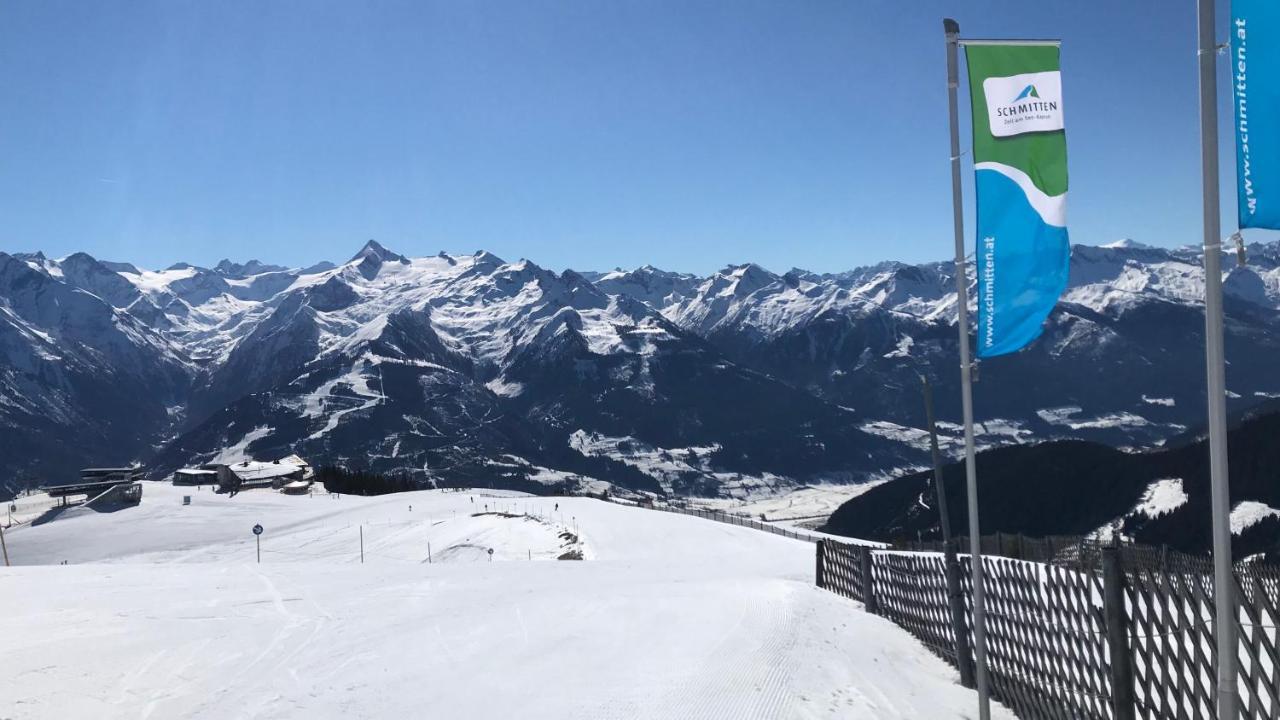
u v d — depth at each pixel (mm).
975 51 9781
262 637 16500
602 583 26438
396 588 24906
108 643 15883
